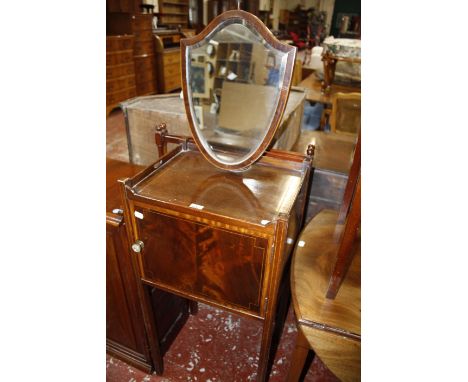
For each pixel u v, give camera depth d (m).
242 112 1.00
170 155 1.16
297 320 0.90
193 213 0.85
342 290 0.99
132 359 1.36
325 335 0.87
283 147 1.52
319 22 10.81
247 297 0.93
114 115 4.00
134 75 4.04
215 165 1.08
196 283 0.98
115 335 1.33
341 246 0.87
